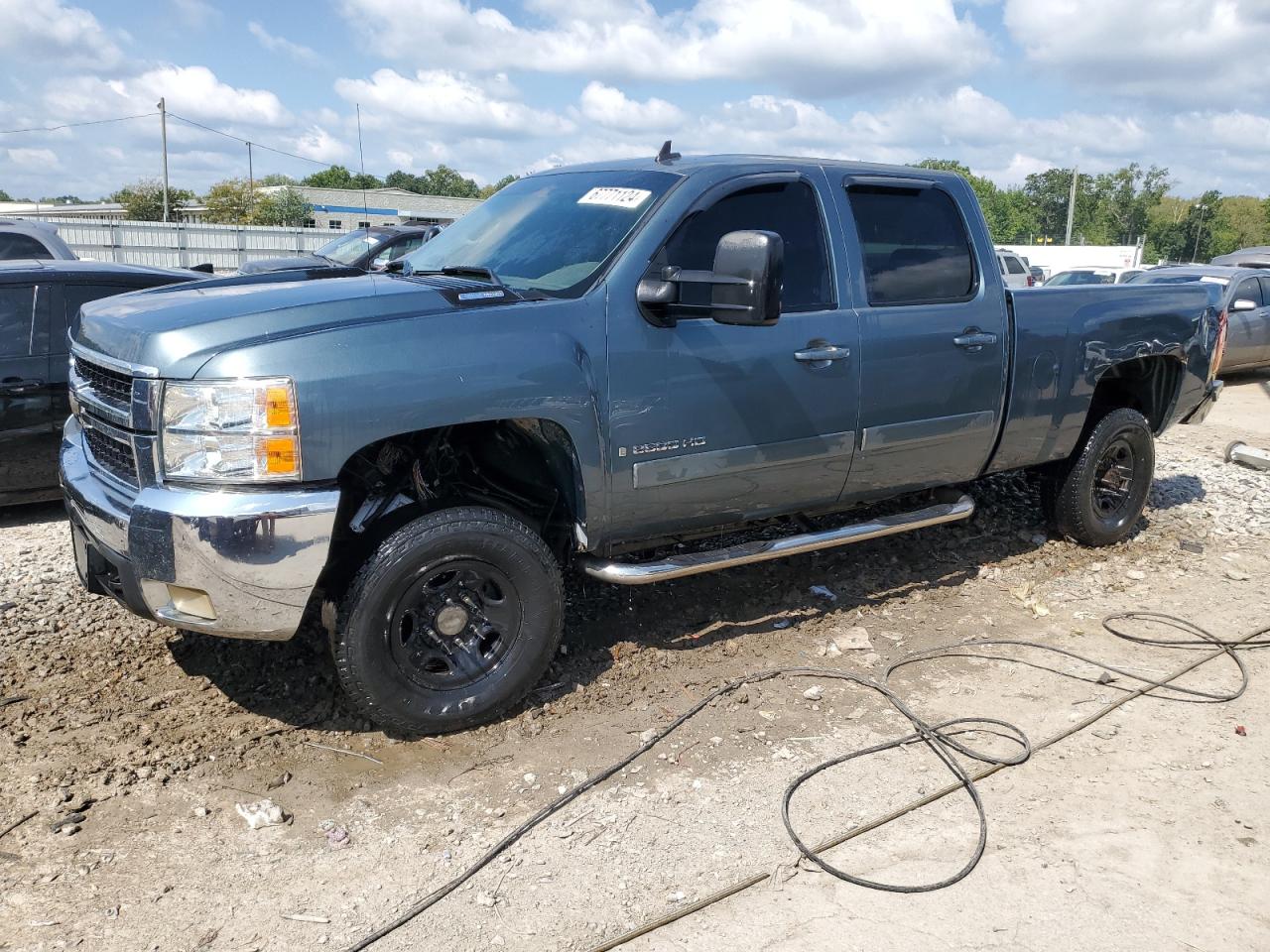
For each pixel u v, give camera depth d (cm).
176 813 319
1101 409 591
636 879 293
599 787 341
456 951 263
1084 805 335
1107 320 540
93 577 379
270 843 306
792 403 419
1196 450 964
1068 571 564
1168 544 616
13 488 625
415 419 336
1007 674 436
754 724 386
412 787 339
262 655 426
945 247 477
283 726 374
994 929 273
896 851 308
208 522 315
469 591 370
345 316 337
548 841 311
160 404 322
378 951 262
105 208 6231
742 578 530
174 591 331
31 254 977
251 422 317
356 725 377
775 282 351
